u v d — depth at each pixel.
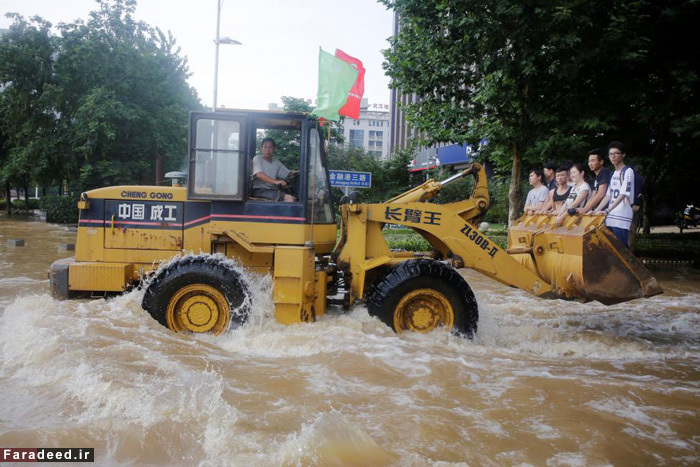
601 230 5.70
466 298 5.76
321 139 6.38
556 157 11.78
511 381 4.41
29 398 3.85
